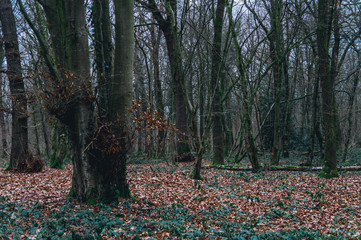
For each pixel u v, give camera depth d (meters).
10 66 13.01
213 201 9.04
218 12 16.94
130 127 8.09
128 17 7.95
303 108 28.73
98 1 7.86
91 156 7.60
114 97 7.87
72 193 8.00
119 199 8.05
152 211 7.43
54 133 15.09
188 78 23.30
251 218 7.51
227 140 26.14
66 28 7.46
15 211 6.59
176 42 12.12
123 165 8.11
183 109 21.17
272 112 28.30
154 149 22.50
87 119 7.54
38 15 13.88
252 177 13.44
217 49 16.88
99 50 8.24
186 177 12.98
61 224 5.91
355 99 26.50
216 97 17.05
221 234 5.82
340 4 15.41
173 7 18.70
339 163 19.06
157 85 23.56
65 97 7.23
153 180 12.04
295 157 24.91
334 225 6.97
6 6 12.87
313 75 22.64
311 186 11.30
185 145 21.97
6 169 13.19
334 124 13.13
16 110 13.22
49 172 13.32
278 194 10.20
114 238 5.40
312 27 17.62
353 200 9.20
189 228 6.28
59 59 9.87
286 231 6.28
